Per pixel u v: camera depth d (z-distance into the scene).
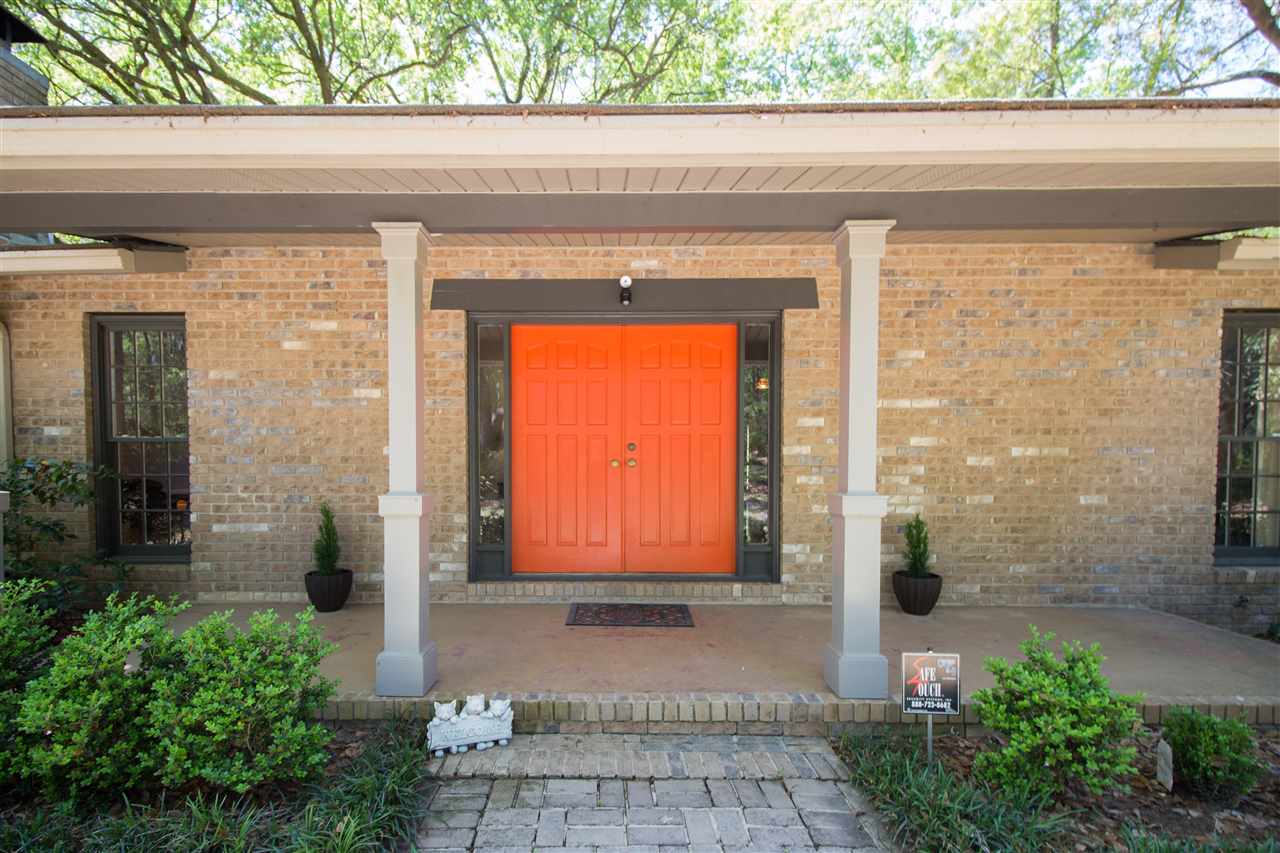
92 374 5.82
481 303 5.60
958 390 5.79
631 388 6.04
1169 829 2.99
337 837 2.72
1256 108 2.96
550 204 3.83
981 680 4.22
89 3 10.12
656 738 3.80
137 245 5.42
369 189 3.68
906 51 12.08
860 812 3.13
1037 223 3.80
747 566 6.01
